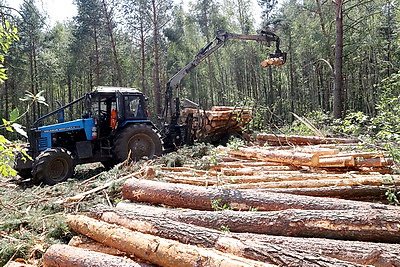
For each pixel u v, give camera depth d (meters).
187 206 3.66
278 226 2.79
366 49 17.72
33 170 6.77
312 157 4.62
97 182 5.32
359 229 2.62
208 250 2.40
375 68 20.23
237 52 26.73
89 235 3.04
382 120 4.38
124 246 2.70
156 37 21.59
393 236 2.56
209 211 3.29
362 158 4.28
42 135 7.57
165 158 6.52
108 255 2.62
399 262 2.19
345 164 4.45
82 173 8.16
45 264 2.78
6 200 5.07
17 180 7.68
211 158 5.56
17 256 3.12
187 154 7.32
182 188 3.75
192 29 26.62
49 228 3.60
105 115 8.27
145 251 2.53
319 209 3.11
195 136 10.34
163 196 3.78
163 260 2.41
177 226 2.75
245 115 10.04
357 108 23.70
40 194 5.40
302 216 2.77
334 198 3.41
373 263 2.26
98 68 24.17
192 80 30.03
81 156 7.57
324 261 2.16
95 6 22.77
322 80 23.00
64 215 3.88
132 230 2.92
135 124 8.14
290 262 2.17
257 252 2.29
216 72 31.78
